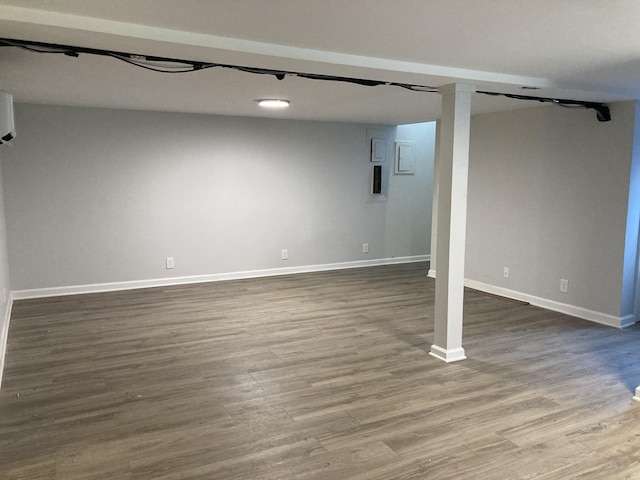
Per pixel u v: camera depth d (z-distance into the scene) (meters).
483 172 6.02
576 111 4.95
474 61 3.12
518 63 3.18
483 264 6.13
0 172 4.96
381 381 3.49
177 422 2.89
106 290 5.96
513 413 3.03
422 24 2.34
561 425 2.89
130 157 5.91
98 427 2.82
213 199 6.46
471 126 6.13
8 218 5.39
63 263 5.71
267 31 2.48
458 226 3.79
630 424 2.91
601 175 4.79
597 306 4.91
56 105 5.46
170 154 6.12
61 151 5.55
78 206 5.71
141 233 6.08
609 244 4.77
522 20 2.26
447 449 2.63
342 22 2.32
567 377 3.57
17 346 4.09
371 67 3.03
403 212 7.97
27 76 3.56
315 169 7.11
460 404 3.15
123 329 4.55
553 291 5.32
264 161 6.72
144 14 2.22
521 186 5.57
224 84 3.86
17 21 2.16
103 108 5.68
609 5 2.04
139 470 2.42
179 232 6.30
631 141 4.52
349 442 2.69
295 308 5.32
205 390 3.32
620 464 2.51
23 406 3.07
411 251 8.15
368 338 4.38
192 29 2.46
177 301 5.54
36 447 2.61
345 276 6.97
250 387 3.37
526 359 3.92
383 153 7.62
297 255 7.15
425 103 4.92
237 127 6.48
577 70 3.38
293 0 2.02
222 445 2.65
